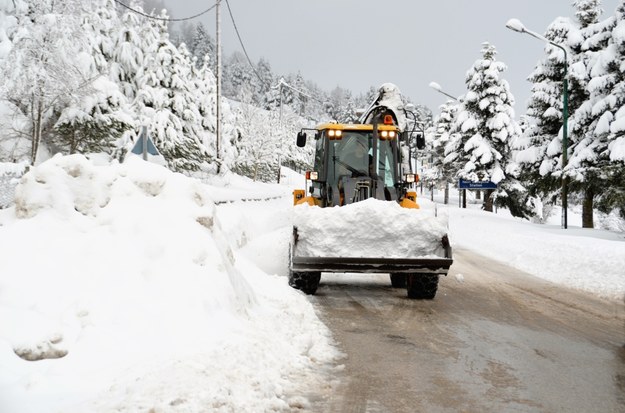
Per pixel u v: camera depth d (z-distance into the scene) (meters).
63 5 25.62
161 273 5.59
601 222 35.59
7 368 4.03
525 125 47.53
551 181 30.09
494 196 44.22
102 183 6.30
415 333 6.96
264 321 6.27
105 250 5.57
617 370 5.50
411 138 11.67
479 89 44.53
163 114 37.69
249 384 4.33
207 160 40.91
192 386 3.93
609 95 25.95
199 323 5.20
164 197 6.58
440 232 8.93
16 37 26.02
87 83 26.66
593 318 8.09
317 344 6.16
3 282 4.89
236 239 12.58
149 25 39.47
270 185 58.75
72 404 3.59
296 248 8.98
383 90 12.27
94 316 4.84
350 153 11.05
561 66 31.00
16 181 20.47
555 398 4.65
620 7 27.17
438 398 4.60
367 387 4.82
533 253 16.12
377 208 8.91
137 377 4.05
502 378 5.18
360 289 10.32
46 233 5.58
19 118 27.28
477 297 9.73
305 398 4.44
